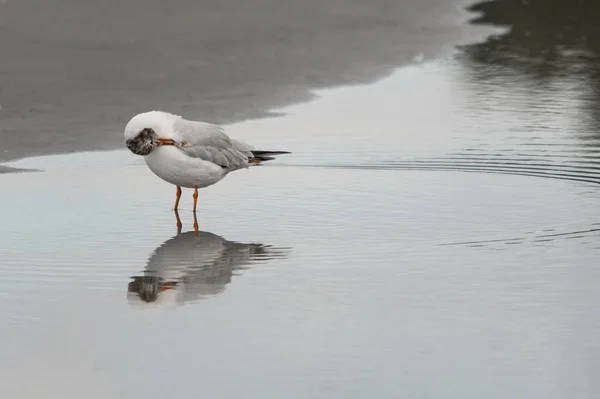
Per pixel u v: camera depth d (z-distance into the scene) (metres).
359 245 12.15
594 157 16.75
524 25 32.38
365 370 8.61
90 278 10.96
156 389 8.27
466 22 32.22
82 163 16.28
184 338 9.30
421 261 11.50
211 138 13.53
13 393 8.20
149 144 13.23
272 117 19.91
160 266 11.38
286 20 29.25
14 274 11.05
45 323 9.65
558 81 24.27
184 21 27.80
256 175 15.68
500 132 18.77
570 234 12.52
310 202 14.13
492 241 12.25
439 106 21.33
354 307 10.07
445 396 8.14
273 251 11.95
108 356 8.88
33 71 22.27
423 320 9.71
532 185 15.02
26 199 14.20
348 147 17.48
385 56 26.77
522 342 9.19
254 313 9.93
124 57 24.00
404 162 16.47
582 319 9.73
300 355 8.91
